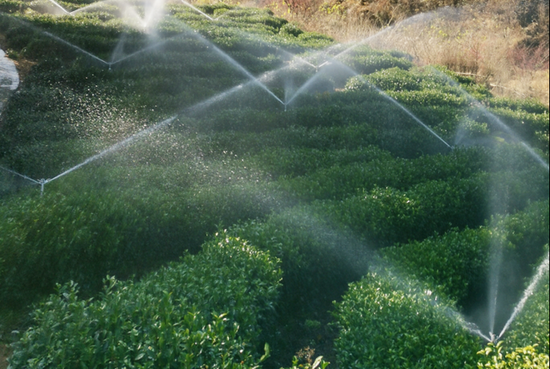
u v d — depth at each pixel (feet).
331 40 79.10
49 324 14.52
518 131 52.39
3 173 25.40
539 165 41.11
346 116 45.01
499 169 40.29
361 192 29.96
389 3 94.38
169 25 68.33
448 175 36.01
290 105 46.85
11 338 16.85
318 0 97.30
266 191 28.30
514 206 34.60
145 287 17.35
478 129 46.26
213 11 91.66
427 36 84.53
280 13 99.19
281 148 36.04
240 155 34.68
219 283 18.16
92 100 38.55
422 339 17.46
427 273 22.53
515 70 76.48
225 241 21.40
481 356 17.12
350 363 17.34
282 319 21.59
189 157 32.45
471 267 24.27
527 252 28.04
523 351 16.70
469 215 31.40
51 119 34.37
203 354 14.25
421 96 53.26
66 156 28.89
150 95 42.34
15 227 19.62
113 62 50.37
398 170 34.40
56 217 21.06
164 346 14.10
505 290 25.91
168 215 23.82
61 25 57.41
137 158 31.07
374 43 82.69
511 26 90.94
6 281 18.33
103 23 63.00
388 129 44.57
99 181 26.21
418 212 28.12
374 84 56.49
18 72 43.42
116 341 14.24
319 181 30.78
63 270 19.88
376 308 18.92
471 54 74.43
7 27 54.49
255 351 17.28
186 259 20.53
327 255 23.66
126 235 22.30
